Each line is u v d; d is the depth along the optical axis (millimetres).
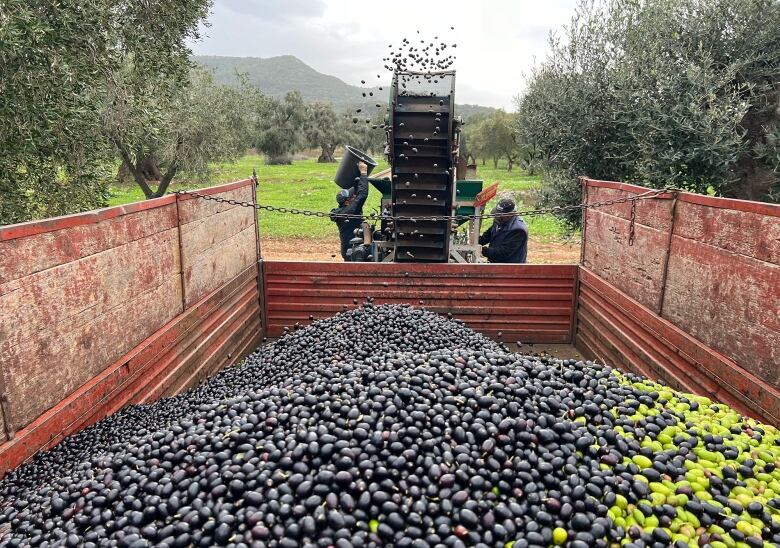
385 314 6172
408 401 3119
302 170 51000
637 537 2498
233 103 24016
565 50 10547
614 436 3045
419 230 7836
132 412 4176
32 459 3297
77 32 7273
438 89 7461
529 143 11219
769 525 2643
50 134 7098
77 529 2660
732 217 3994
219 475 2707
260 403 3352
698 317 4480
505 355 3963
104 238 4035
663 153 8672
